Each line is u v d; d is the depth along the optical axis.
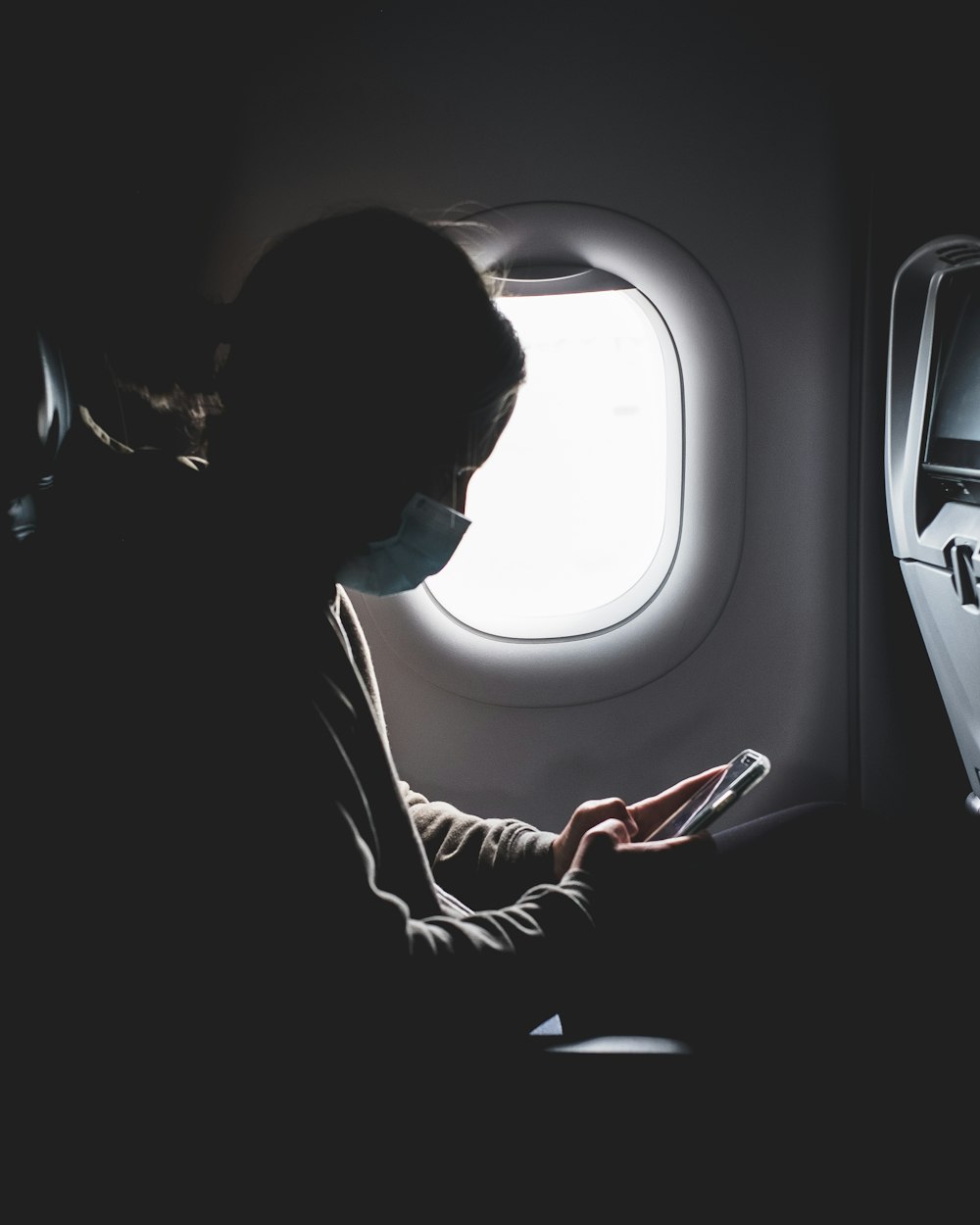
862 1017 0.99
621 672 1.86
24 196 1.31
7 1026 0.76
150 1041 0.77
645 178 1.74
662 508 1.86
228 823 0.76
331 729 0.85
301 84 1.77
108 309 0.97
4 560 0.86
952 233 1.37
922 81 1.51
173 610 0.81
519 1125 0.84
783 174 1.73
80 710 0.77
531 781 1.90
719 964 1.12
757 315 1.77
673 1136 0.85
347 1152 0.81
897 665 1.84
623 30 1.72
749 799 1.90
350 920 0.78
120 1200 0.77
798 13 1.69
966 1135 0.84
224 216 1.81
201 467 1.01
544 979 0.89
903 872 1.18
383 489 0.88
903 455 1.62
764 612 1.86
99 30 1.54
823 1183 0.84
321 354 0.82
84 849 0.75
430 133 1.76
